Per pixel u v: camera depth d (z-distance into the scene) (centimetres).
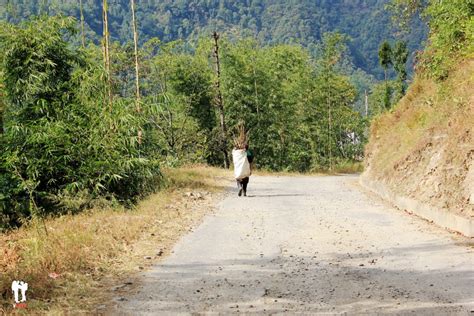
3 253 980
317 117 6209
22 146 1708
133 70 4375
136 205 1630
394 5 2680
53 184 1723
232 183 2503
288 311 666
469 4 1722
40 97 1906
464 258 893
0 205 1550
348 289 751
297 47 6353
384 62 4528
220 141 4744
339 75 7162
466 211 1162
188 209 1579
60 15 2009
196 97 5031
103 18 2039
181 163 3516
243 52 5309
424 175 1511
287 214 1473
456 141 1378
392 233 1148
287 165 5672
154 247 1056
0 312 650
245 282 804
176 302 709
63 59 1959
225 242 1109
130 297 732
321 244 1066
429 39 2275
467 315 621
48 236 1080
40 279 782
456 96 1686
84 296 734
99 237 1082
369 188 2144
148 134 2016
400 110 2516
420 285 754
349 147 7256
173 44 5069
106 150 1738
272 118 5284
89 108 1858
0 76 1881
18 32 1888
